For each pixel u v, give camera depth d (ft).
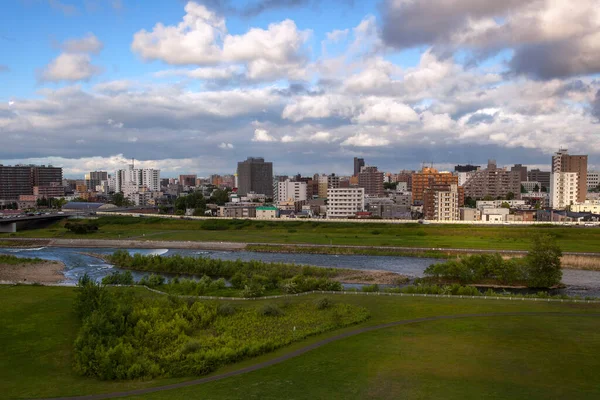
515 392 153.38
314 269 461.37
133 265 516.73
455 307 284.20
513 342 209.05
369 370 176.45
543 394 151.53
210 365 187.32
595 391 153.89
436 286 346.13
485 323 244.22
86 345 203.51
